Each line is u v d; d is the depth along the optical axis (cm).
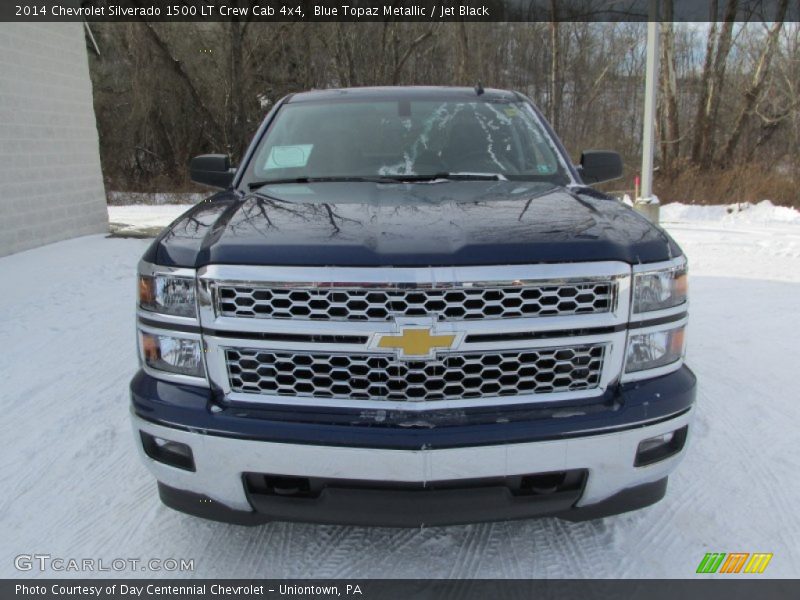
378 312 189
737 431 339
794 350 470
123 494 283
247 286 192
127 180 2606
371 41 2892
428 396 192
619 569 231
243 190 302
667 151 2059
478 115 351
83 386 411
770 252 901
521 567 232
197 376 202
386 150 327
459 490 192
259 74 2884
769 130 2058
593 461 195
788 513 264
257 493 200
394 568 233
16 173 916
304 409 194
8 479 296
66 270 790
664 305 205
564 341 194
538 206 242
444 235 202
